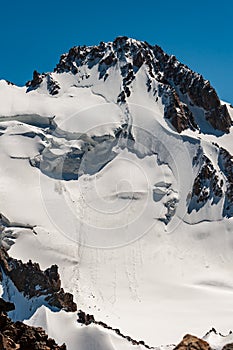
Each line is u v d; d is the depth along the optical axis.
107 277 145.75
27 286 133.00
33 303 128.62
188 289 144.50
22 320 123.75
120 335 117.94
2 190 160.12
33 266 135.75
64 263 146.88
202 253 156.38
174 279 148.12
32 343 102.38
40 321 121.38
